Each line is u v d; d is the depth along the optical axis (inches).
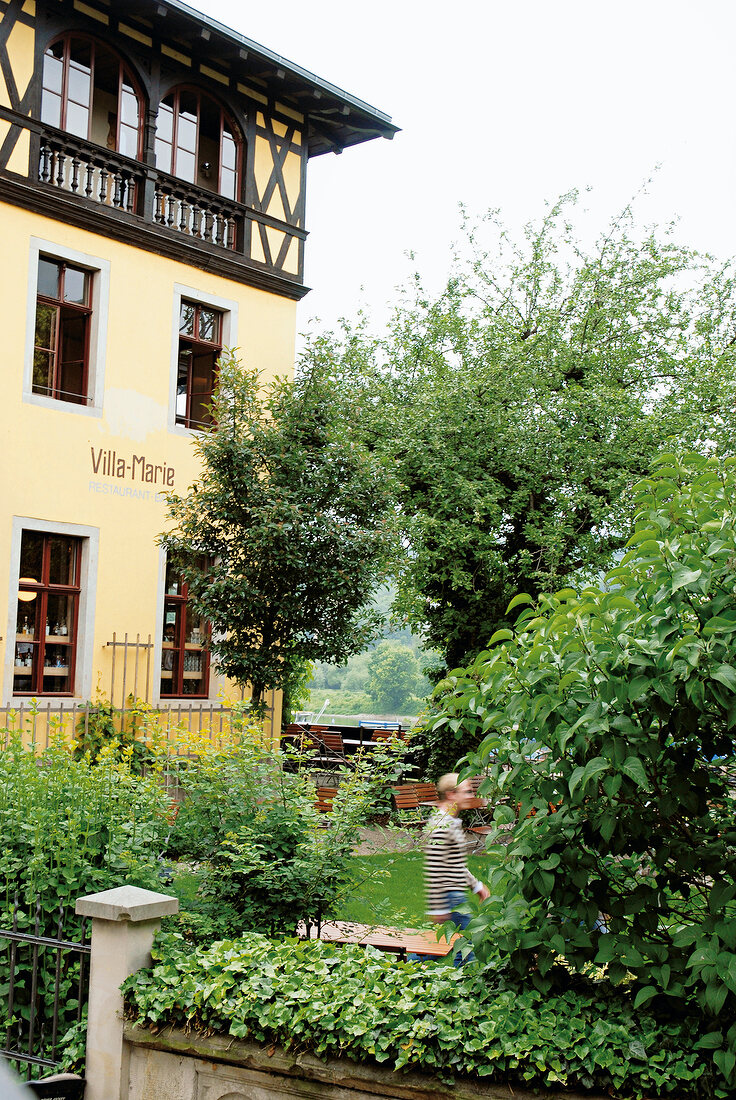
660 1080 124.0
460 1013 138.9
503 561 613.6
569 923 134.3
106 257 523.2
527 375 588.7
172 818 236.7
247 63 583.5
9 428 479.2
